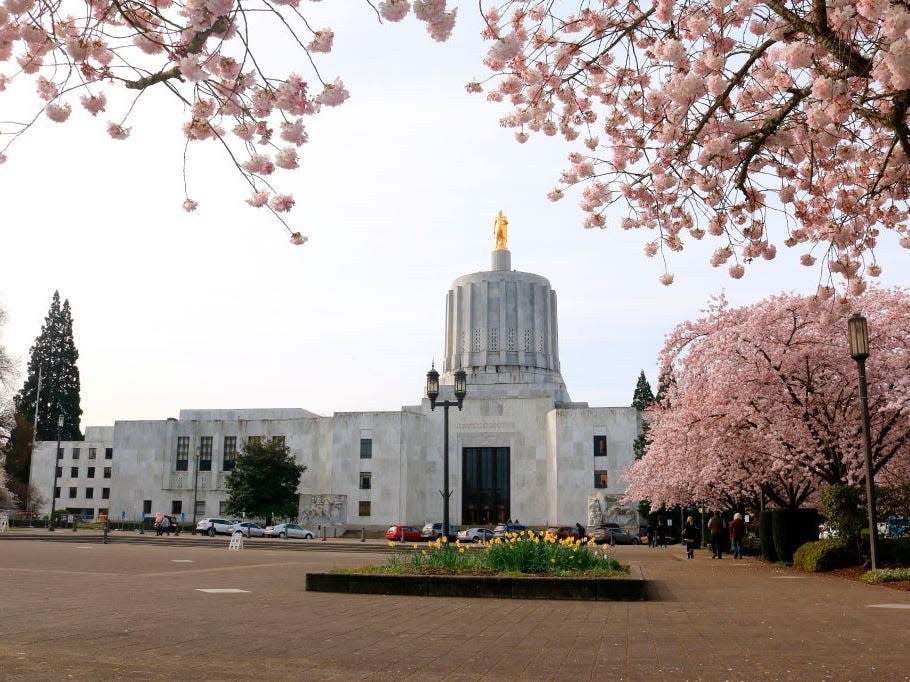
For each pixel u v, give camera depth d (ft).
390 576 52.90
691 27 25.02
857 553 76.13
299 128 21.35
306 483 293.84
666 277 35.27
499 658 28.68
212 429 305.32
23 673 24.02
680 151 29.43
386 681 24.36
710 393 89.30
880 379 80.18
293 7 19.42
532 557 56.59
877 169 31.58
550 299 318.04
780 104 29.04
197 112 21.03
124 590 52.95
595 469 266.36
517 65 29.09
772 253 33.53
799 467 86.43
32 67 20.70
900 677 24.99
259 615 40.22
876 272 32.55
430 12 18.95
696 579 68.59
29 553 106.22
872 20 22.27
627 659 28.58
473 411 291.79
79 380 362.53
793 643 32.04
